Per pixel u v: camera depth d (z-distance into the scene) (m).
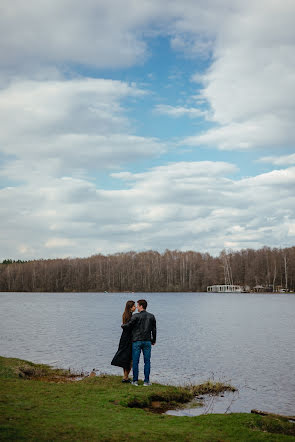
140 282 185.75
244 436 7.42
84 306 82.38
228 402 12.41
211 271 183.12
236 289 171.12
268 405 12.53
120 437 6.87
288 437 7.48
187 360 21.09
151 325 12.18
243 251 185.50
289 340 30.02
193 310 70.00
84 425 7.45
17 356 21.80
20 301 108.00
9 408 8.35
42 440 6.41
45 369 16.53
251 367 19.31
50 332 34.25
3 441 6.21
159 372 17.95
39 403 8.98
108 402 9.60
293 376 17.23
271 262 165.88
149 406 10.41
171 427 7.79
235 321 47.88
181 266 188.00
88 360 20.64
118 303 95.81
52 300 115.38
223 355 22.81
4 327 38.78
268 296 143.50
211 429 7.81
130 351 12.24
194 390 13.00
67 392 10.33
